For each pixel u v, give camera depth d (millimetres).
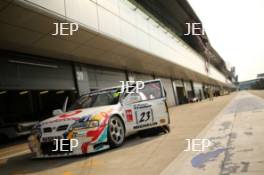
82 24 12383
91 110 5758
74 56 14867
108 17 15359
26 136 12211
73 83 15562
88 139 5152
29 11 9445
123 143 6395
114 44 16500
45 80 13156
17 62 11648
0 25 9227
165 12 32125
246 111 10500
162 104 7266
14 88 11195
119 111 6027
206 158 3844
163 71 32125
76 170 4141
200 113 13719
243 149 4078
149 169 3648
